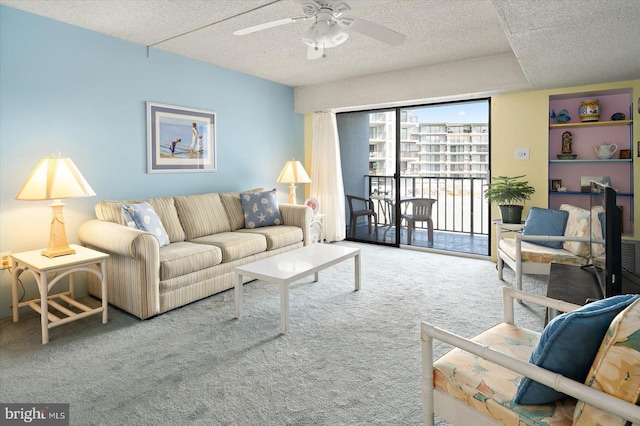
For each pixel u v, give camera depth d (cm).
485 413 126
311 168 571
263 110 512
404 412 175
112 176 352
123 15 300
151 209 332
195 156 425
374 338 249
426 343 140
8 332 262
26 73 294
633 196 383
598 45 268
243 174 487
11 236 292
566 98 427
